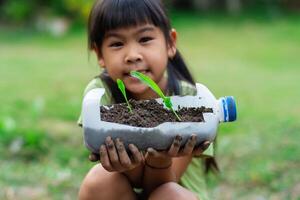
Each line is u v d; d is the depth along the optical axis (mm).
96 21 1080
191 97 995
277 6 7055
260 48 5434
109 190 1101
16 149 2193
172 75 1150
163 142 956
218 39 5875
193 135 957
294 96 3422
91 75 4062
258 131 2473
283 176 1883
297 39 5770
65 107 2980
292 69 4578
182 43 5707
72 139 2357
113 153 949
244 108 3021
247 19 6762
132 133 944
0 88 3588
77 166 2066
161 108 980
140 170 1128
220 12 7066
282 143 2240
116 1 1063
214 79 4000
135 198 1136
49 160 2137
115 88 1122
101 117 954
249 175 1910
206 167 1286
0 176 1929
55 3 6359
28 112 2871
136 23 1056
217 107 990
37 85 3697
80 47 5473
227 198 1762
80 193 1126
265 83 3906
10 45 5566
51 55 5027
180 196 1073
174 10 7082
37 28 6297
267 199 1730
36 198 1744
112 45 1076
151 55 1066
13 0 6473
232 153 2176
